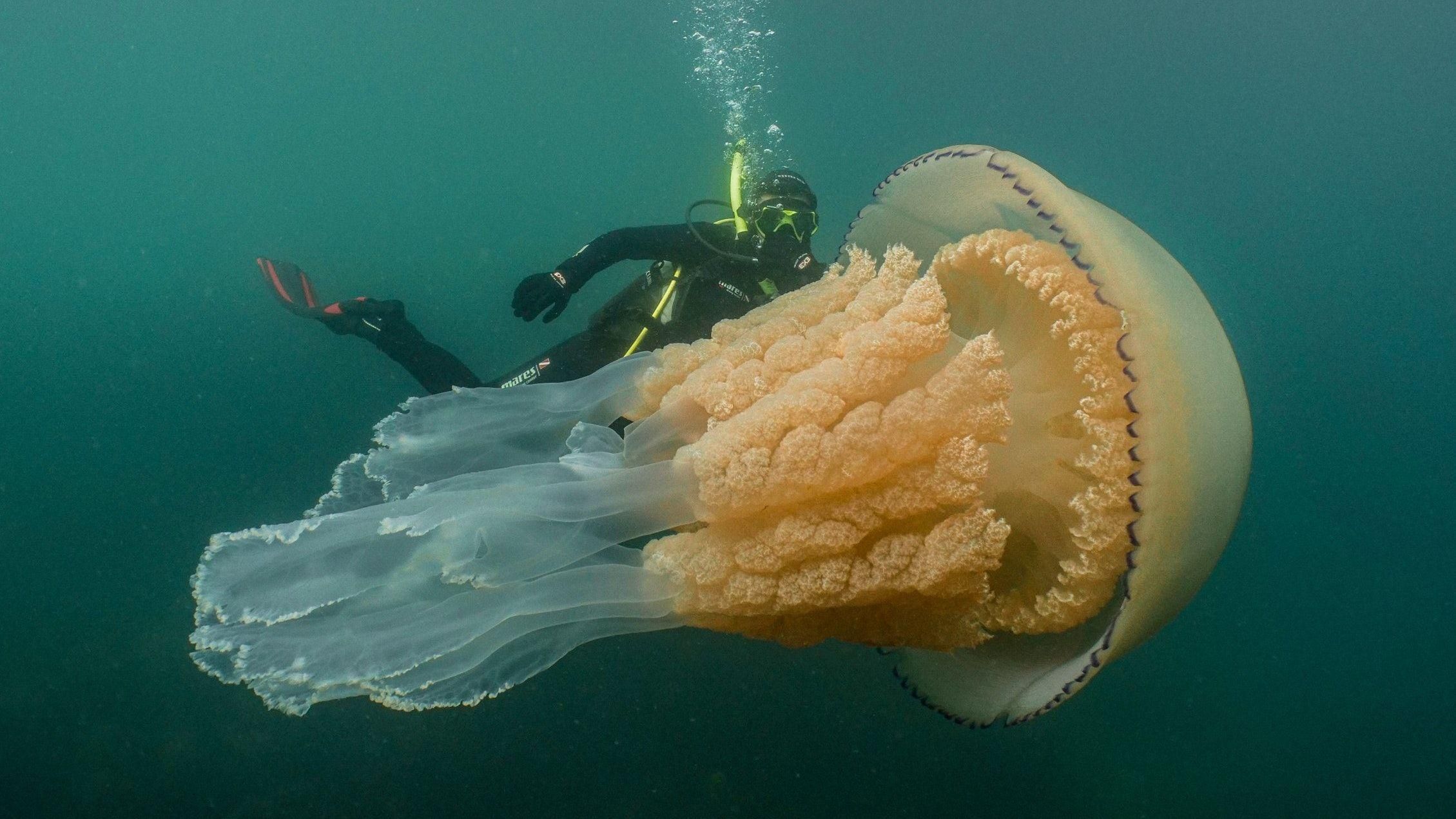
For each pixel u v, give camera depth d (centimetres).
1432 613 1719
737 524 197
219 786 664
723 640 755
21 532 970
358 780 659
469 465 240
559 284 380
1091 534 183
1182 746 1080
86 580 895
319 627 185
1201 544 172
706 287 404
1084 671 181
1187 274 190
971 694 242
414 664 184
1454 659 1506
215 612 181
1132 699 1140
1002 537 186
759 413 188
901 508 189
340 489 223
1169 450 158
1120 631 170
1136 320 159
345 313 536
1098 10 3875
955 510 196
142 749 688
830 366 193
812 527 188
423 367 511
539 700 711
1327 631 1609
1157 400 158
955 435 188
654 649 743
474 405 247
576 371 414
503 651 203
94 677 750
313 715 693
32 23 4259
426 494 197
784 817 692
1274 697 1252
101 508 1018
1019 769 852
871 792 729
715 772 703
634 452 218
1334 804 1033
